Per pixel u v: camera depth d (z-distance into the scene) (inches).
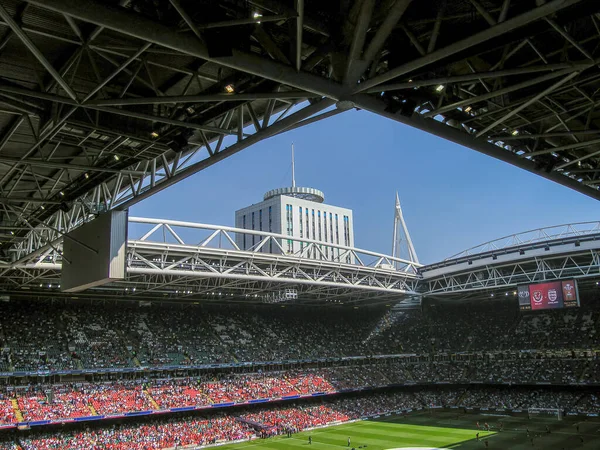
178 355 3481.8
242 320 4170.8
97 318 3567.9
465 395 4013.3
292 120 860.6
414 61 652.7
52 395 2861.7
